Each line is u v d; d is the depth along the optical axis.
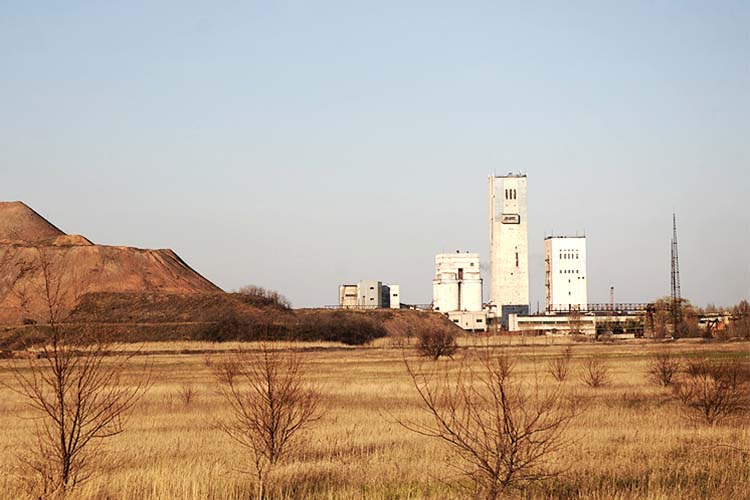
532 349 128.62
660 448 31.27
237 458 30.58
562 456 28.08
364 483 25.38
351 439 35.34
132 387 62.06
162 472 26.22
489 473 21.52
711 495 23.42
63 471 22.94
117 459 30.08
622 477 25.77
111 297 199.50
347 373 80.00
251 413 32.84
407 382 67.19
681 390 50.81
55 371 23.17
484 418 37.09
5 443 36.47
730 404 42.56
